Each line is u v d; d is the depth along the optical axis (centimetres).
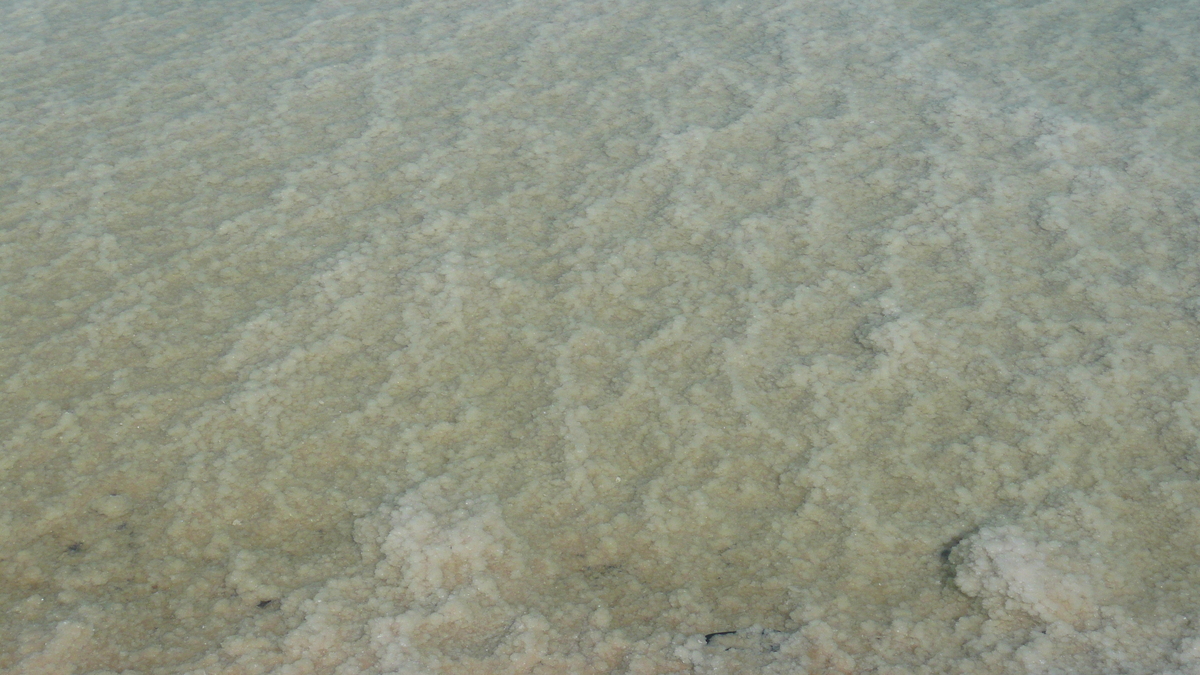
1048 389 253
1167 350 260
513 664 210
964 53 385
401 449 246
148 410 253
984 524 227
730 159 330
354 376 262
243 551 227
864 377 258
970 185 314
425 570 222
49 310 279
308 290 284
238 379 260
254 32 425
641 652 211
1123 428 244
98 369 262
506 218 309
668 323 272
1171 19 404
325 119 357
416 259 294
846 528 229
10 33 430
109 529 231
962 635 212
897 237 296
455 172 329
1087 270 283
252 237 303
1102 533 224
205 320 276
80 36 426
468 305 280
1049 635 210
